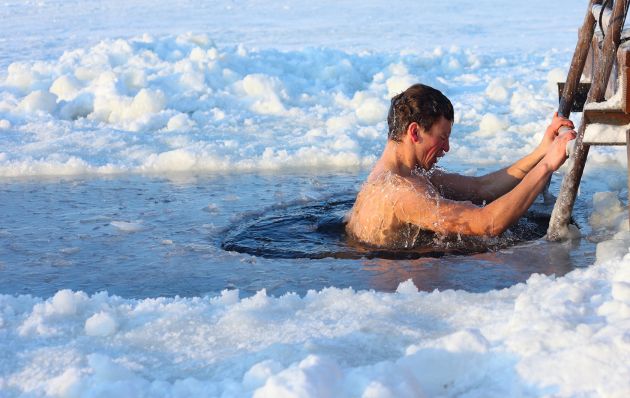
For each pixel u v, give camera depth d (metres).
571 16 16.72
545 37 13.41
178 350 2.28
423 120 3.78
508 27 15.11
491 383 1.92
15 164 5.48
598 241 3.62
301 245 3.75
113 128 7.09
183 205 4.53
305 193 4.75
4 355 2.28
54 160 5.69
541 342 2.01
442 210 3.60
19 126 7.13
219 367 2.15
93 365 2.11
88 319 2.44
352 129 6.71
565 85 4.25
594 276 2.66
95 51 9.57
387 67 9.77
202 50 9.45
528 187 3.56
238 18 18.14
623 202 4.27
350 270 3.35
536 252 3.52
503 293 2.65
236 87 8.40
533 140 6.18
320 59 9.84
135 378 2.05
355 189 4.89
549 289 2.48
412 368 1.98
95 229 4.07
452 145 6.17
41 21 18.20
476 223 3.57
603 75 3.37
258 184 5.04
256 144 6.33
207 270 3.40
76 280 3.33
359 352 2.17
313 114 7.65
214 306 2.65
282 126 7.15
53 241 3.88
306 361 1.91
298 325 2.39
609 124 3.40
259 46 12.86
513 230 3.90
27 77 8.67
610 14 3.60
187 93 8.13
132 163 5.62
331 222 4.09
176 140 6.51
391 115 3.87
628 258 2.70
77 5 22.27
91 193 4.87
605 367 1.85
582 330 2.04
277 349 2.16
